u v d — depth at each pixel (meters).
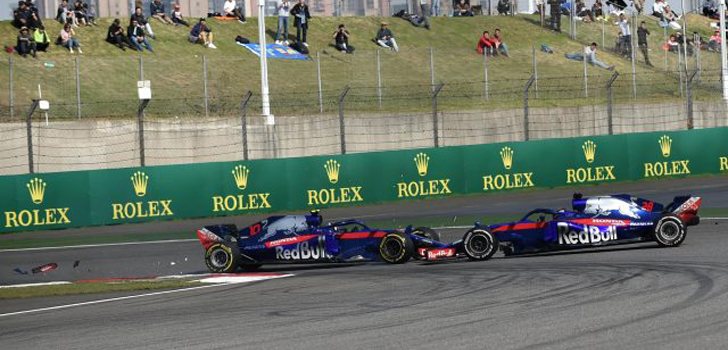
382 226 62.38
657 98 102.38
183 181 71.44
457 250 43.41
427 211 69.50
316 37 111.62
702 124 98.25
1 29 96.56
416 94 98.19
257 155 82.19
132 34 99.44
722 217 56.16
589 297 28.92
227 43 106.38
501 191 78.50
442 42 116.12
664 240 42.38
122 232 65.44
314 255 44.50
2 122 77.38
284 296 34.09
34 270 48.59
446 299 30.47
